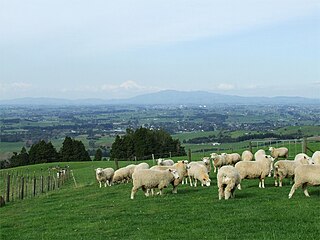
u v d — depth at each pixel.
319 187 26.56
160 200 25.58
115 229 19.25
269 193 25.33
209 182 30.52
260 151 40.72
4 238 19.91
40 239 18.94
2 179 68.00
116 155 102.88
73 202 30.48
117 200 28.03
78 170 72.94
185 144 138.00
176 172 27.78
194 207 22.50
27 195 43.88
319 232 15.65
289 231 16.23
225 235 16.42
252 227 17.31
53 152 110.94
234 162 40.06
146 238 17.08
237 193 26.19
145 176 27.14
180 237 16.77
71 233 19.44
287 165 27.92
